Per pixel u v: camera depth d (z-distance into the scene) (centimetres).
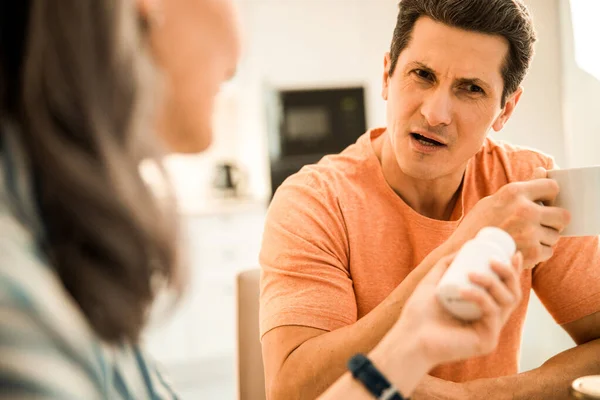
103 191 41
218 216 363
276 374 92
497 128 112
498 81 98
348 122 375
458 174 111
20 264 37
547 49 279
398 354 60
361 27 373
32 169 41
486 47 93
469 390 93
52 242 42
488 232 63
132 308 44
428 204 113
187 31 53
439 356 60
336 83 376
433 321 60
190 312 359
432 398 91
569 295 111
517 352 116
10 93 42
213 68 56
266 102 371
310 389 88
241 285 119
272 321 96
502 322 59
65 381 35
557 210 82
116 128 42
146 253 44
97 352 45
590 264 110
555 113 282
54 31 40
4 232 38
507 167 119
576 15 265
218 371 362
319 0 373
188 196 417
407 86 98
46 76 40
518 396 94
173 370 358
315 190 110
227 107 418
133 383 57
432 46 94
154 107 47
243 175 403
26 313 35
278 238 104
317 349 89
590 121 262
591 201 82
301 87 375
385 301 88
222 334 364
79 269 42
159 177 47
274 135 372
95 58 41
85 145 41
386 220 110
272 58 375
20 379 33
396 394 59
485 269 59
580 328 111
